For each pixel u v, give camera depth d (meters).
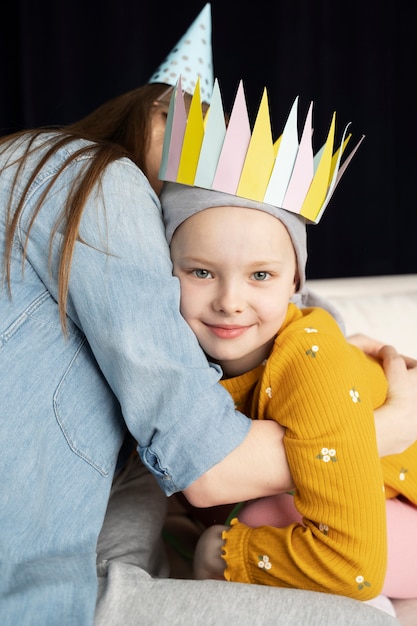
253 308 1.08
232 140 1.05
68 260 0.99
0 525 0.93
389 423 1.13
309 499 1.03
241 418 1.05
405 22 2.78
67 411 1.00
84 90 2.66
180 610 0.94
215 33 2.70
